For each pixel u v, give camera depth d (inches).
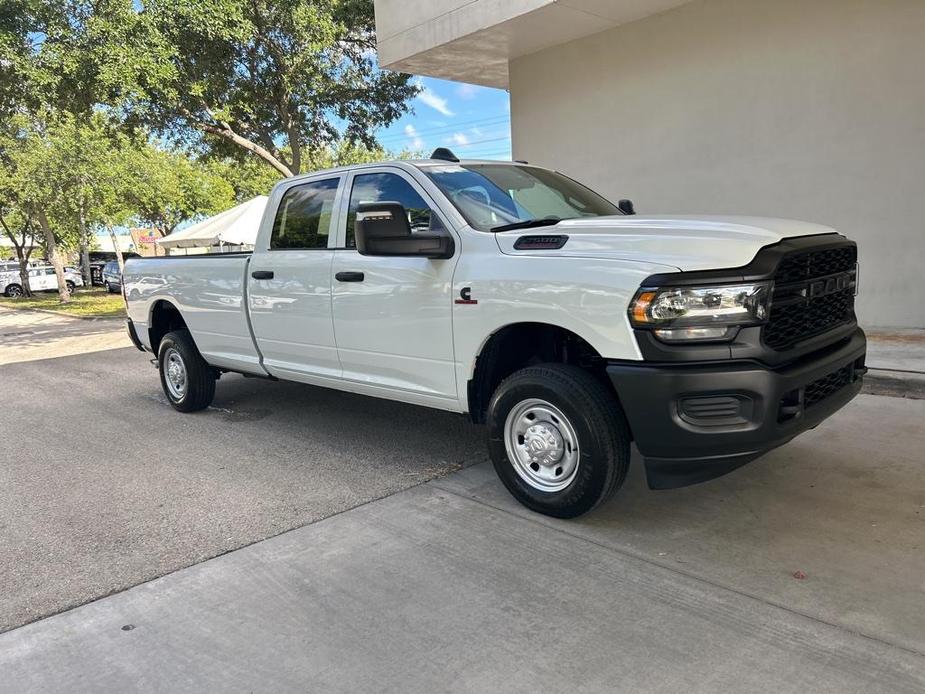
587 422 137.9
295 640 110.4
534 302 142.0
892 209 299.3
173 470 198.2
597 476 138.8
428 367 170.1
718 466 129.2
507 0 356.8
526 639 107.8
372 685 98.6
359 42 608.4
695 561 129.8
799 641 103.9
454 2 387.2
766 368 124.2
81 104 535.8
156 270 268.4
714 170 349.7
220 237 554.9
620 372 129.3
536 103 424.5
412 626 112.9
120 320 736.3
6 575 137.1
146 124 570.3
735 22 329.4
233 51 562.9
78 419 271.6
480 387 163.3
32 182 919.7
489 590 123.0
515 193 180.7
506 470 156.4
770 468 173.5
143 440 232.7
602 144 394.0
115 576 134.6
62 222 1155.3
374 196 185.8
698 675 97.0
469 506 160.7
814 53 308.2
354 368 193.2
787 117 321.1
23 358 480.4
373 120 666.8
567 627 110.4
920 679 94.3
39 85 498.9
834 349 144.6
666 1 340.2
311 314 200.4
